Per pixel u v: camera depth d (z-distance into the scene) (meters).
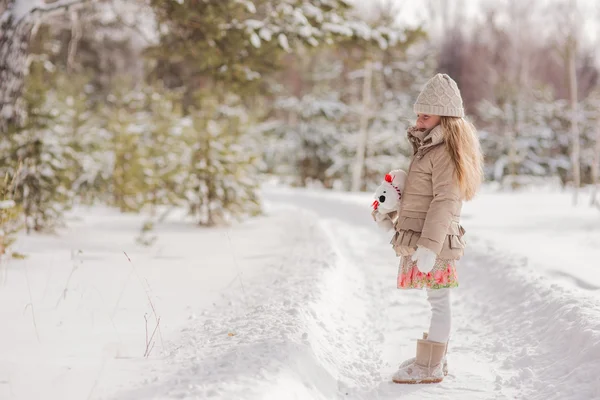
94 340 3.28
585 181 27.94
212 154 9.42
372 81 25.48
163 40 9.14
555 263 5.21
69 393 2.46
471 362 3.54
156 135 12.12
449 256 3.01
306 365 2.96
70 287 4.54
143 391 2.46
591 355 3.04
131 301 4.23
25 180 7.14
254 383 2.53
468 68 45.47
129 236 7.74
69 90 11.93
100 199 12.29
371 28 9.87
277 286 4.62
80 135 11.11
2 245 5.46
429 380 3.15
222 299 4.40
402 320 4.43
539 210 13.28
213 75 9.53
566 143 27.89
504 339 3.83
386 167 25.27
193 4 8.22
